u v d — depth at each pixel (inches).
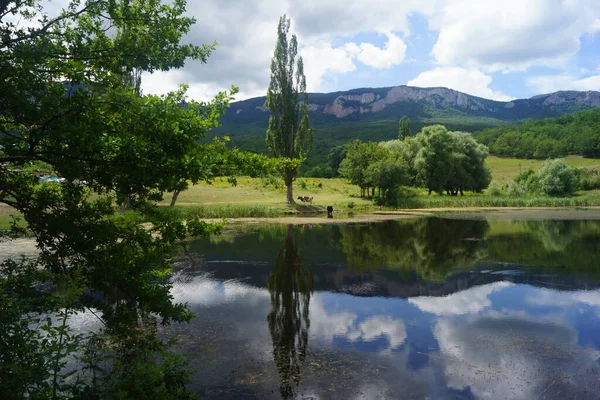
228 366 325.4
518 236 1063.0
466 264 721.6
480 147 3110.2
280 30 1974.7
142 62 265.9
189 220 305.6
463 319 437.7
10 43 224.5
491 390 289.7
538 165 4992.6
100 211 297.3
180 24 281.1
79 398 198.7
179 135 243.9
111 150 246.1
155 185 259.4
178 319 301.3
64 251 285.0
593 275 631.2
